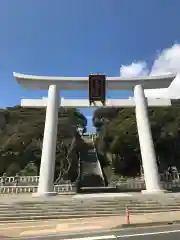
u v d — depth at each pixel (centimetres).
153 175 2192
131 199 1762
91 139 6944
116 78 2525
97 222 1311
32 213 1477
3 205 1573
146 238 921
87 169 4706
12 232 1119
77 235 1023
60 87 2534
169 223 1256
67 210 1538
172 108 4672
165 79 2539
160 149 4288
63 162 3775
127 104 2556
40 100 2534
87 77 2506
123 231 1070
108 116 5709
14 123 4762
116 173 4472
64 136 4050
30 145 3944
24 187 2514
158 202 1725
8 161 3812
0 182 2877
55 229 1164
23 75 2484
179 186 2741
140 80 2545
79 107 2570
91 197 1869
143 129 2369
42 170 2167
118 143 4312
